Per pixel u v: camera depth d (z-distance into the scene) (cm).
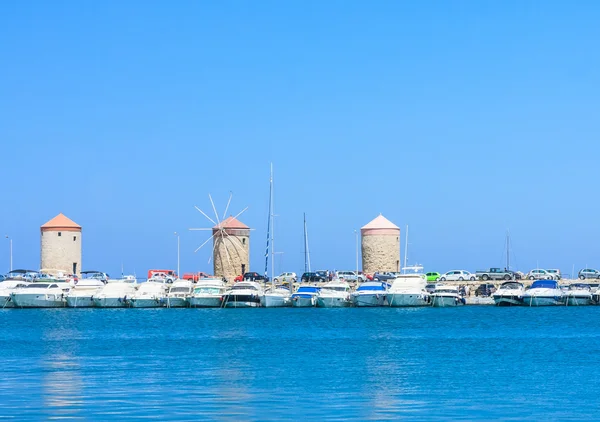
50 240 18112
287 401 5112
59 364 6838
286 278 16638
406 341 8844
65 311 14038
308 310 14275
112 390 5475
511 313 13162
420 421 4566
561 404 5019
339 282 14888
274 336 9531
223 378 6022
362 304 13950
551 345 8375
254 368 6588
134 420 4588
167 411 4812
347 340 8988
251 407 4928
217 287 14425
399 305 14125
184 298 14312
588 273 16212
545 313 13138
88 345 8519
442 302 14025
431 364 6844
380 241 17838
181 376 6122
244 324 11356
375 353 7688
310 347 8250
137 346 8412
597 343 8562
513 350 7900
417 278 14325
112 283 14388
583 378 6028
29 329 10606
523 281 15375
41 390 5466
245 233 18450
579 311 13550
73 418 4634
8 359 7212
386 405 4984
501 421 4569
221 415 4719
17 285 14475
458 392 5425
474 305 15088
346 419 4612
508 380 5922
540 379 5978
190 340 9069
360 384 5759
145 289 14362
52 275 16862
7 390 5469
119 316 12912
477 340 8919
